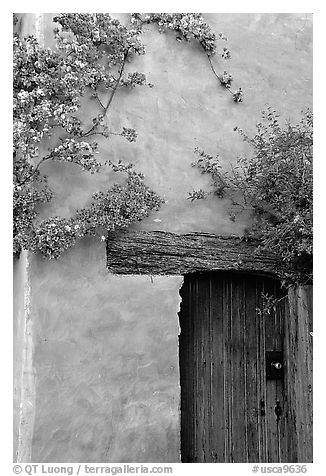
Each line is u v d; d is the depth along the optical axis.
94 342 4.43
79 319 4.41
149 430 4.50
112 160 4.57
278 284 5.06
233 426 4.93
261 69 4.93
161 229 4.66
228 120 4.84
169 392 4.56
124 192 4.54
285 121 4.95
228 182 4.78
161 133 4.70
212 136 4.80
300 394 4.82
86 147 4.36
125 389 4.47
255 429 4.97
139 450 4.46
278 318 5.06
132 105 4.65
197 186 4.74
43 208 4.39
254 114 4.89
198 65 4.81
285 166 4.53
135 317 4.53
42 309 4.34
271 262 4.80
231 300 5.00
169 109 4.73
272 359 5.03
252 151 4.86
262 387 5.00
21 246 4.26
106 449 4.40
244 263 4.76
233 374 4.95
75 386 4.37
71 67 4.43
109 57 4.58
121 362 4.48
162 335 4.57
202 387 4.89
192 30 4.76
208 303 4.95
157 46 4.73
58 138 4.46
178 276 4.64
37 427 4.28
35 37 4.48
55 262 4.39
